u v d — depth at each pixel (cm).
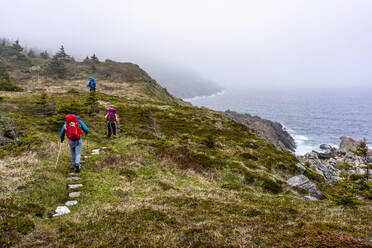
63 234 511
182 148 1842
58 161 1130
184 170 1425
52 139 1488
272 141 8112
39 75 9044
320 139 10838
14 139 1362
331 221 650
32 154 1162
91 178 998
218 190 1119
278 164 2039
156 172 1279
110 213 656
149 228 560
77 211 681
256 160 2008
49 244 461
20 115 1942
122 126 2317
